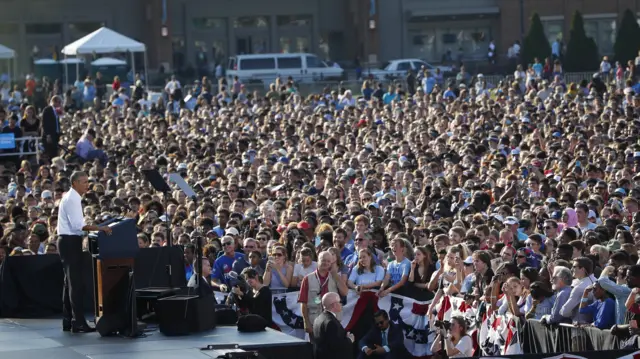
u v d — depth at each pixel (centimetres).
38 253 2378
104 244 1805
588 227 2403
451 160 3606
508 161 3531
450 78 7194
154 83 8450
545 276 1870
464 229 2183
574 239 2091
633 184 2872
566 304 1758
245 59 8269
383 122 4850
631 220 2455
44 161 4359
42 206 3042
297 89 6944
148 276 2195
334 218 2545
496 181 3147
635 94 5088
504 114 4856
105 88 6788
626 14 8431
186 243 2344
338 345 1817
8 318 2097
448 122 4678
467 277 1964
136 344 1766
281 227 2481
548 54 8388
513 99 5431
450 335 1880
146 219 2689
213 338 1803
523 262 1998
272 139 4491
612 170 3133
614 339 1667
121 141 4691
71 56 8225
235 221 2545
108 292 1839
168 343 1766
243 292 2039
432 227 2302
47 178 3578
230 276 2141
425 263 2075
